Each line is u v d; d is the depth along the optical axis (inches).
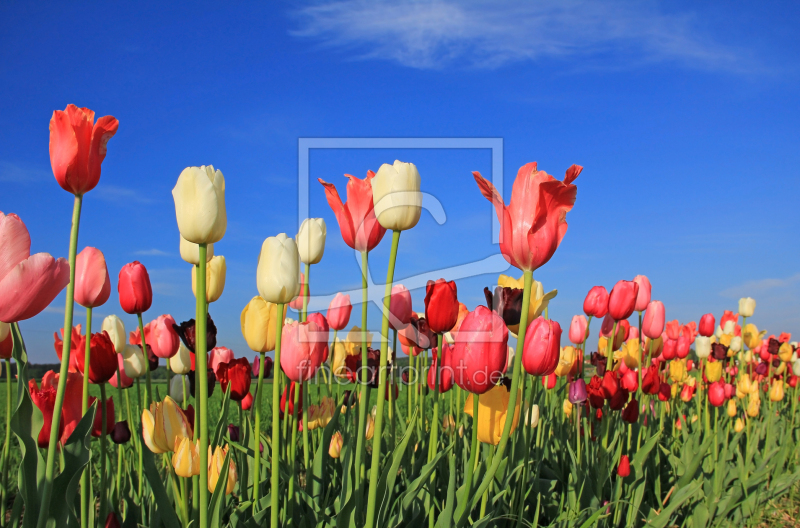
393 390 37.3
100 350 31.1
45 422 28.9
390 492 31.0
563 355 50.7
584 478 43.6
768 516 60.5
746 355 97.3
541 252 26.5
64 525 27.1
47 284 24.2
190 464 29.4
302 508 35.7
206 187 26.0
